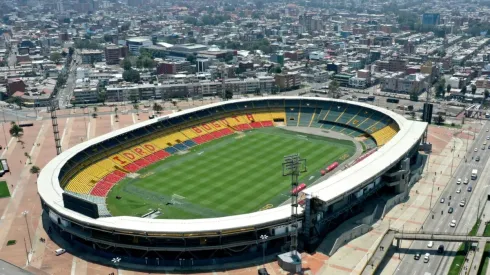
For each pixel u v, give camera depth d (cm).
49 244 17988
